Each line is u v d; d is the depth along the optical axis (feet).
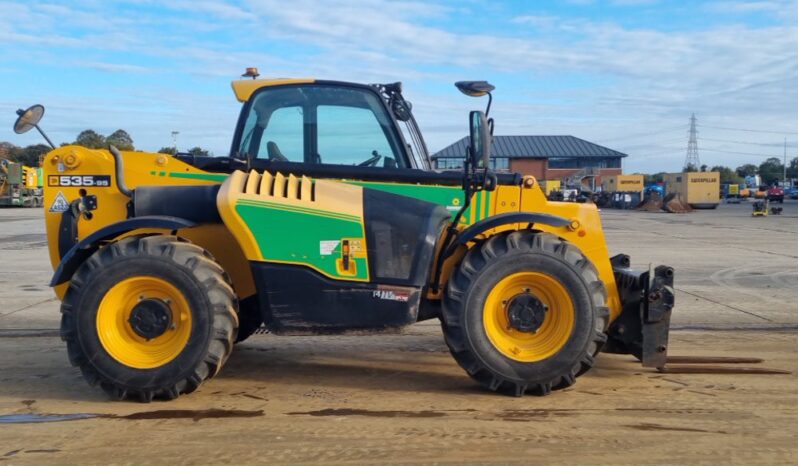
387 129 18.30
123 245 16.06
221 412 15.58
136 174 18.13
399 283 16.49
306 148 18.29
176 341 16.05
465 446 13.58
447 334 16.62
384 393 17.04
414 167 18.42
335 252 16.39
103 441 13.84
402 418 15.19
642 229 81.82
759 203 118.32
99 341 15.78
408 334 24.08
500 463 12.81
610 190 165.37
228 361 20.08
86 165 18.10
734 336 23.88
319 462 12.85
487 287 16.30
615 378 18.30
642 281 17.63
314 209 16.34
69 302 15.94
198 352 15.78
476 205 18.28
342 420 15.06
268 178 17.04
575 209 18.01
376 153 18.30
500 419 15.10
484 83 16.63
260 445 13.64
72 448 13.50
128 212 17.95
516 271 16.33
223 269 16.70
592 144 205.36
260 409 15.80
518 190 18.22
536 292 16.60
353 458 13.03
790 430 14.48
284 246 16.28
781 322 26.45
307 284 16.37
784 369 19.30
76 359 15.89
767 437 14.08
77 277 16.06
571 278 16.25
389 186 18.11
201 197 17.17
